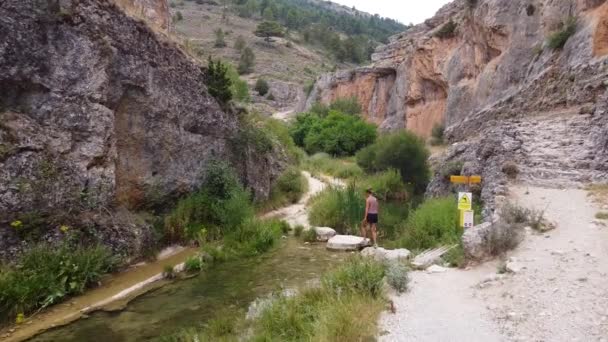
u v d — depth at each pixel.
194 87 14.41
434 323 5.34
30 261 8.18
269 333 5.76
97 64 10.44
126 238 10.43
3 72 8.84
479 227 8.38
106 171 10.53
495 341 4.70
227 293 8.52
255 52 99.06
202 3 126.81
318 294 6.81
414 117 39.41
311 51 114.31
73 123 9.88
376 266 7.36
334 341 4.96
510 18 26.45
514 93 23.16
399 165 24.19
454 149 18.66
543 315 5.13
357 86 53.19
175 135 13.08
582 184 11.16
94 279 8.98
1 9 8.89
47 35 9.54
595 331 4.57
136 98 11.71
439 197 14.66
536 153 13.02
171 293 8.61
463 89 31.16
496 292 6.18
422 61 38.66
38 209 8.78
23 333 6.87
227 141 16.03
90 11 10.51
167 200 12.77
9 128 8.65
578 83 17.72
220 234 12.84
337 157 39.19
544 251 7.32
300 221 16.03
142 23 12.26
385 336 5.08
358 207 14.99
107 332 6.86
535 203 10.04
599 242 7.28
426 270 7.83
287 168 22.34
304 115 48.09
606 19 17.81
